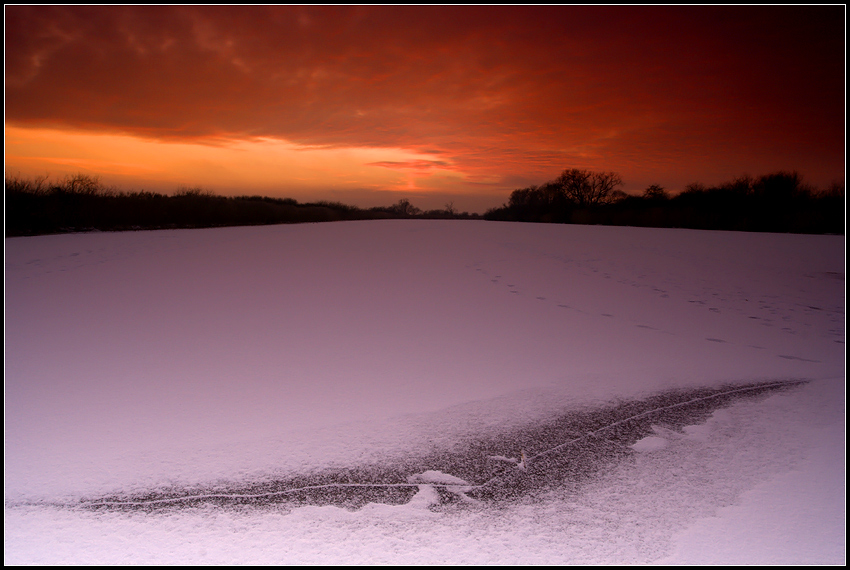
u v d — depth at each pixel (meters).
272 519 2.33
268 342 5.38
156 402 3.69
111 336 5.52
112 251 13.07
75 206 23.36
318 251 14.17
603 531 2.26
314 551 2.10
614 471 2.80
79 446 2.99
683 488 2.62
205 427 3.28
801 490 2.60
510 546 2.15
